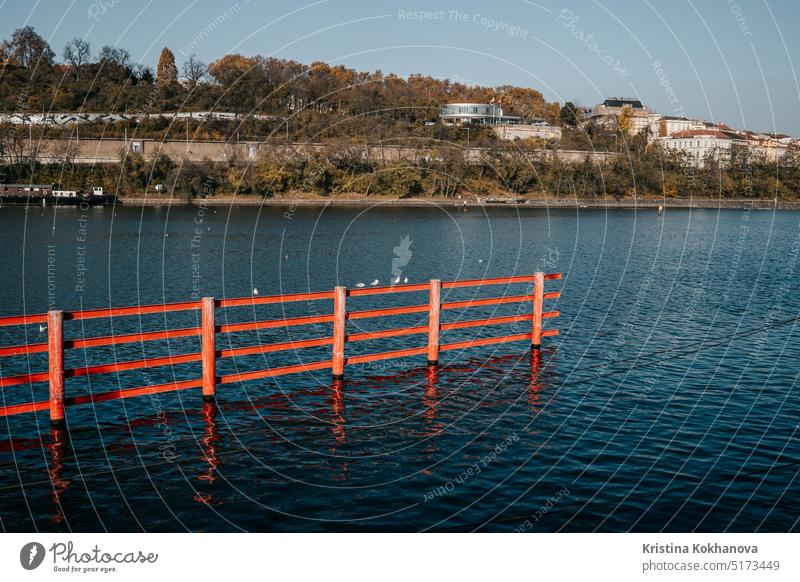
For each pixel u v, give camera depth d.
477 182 137.88
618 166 149.88
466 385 24.52
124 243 74.56
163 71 150.88
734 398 23.58
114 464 17.48
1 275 53.09
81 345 18.97
